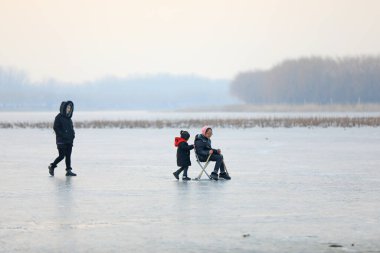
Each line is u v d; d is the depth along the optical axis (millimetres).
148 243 17031
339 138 71062
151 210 22266
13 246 16688
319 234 18156
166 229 18875
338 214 21422
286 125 104875
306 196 25688
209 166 39281
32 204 23609
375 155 47406
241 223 19812
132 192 27031
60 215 21234
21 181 31312
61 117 33750
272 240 17375
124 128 105062
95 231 18594
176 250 16250
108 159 44969
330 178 32281
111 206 23141
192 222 19984
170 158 45688
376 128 97125
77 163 41719
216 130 94625
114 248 16484
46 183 30422
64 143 33594
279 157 45969
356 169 37000
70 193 26750
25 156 48062
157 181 31281
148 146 59500
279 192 26953
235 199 24875
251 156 47000
